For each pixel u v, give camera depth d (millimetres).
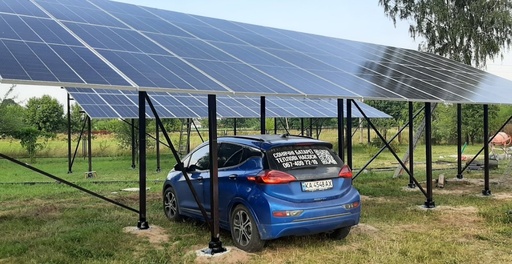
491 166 17297
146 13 10008
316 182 6254
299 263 5840
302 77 7832
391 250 6406
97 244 6691
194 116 14953
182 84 5797
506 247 6625
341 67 9625
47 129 30625
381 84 8734
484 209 9055
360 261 5926
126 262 5887
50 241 6863
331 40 13000
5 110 25141
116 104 14914
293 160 6285
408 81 9703
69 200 11148
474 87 10859
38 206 10273
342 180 6508
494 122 31031
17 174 18500
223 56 7914
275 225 5918
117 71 5750
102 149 28250
